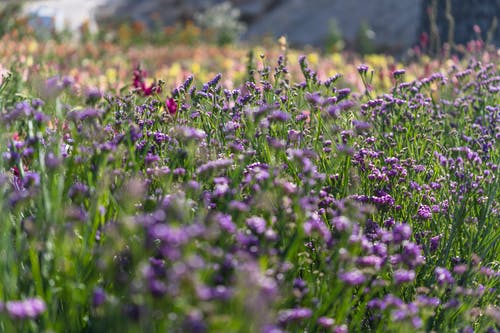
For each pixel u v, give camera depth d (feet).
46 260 7.11
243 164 8.71
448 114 15.70
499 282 10.00
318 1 77.15
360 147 12.16
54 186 7.51
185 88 12.03
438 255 10.14
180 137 9.21
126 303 7.10
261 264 6.85
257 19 78.79
